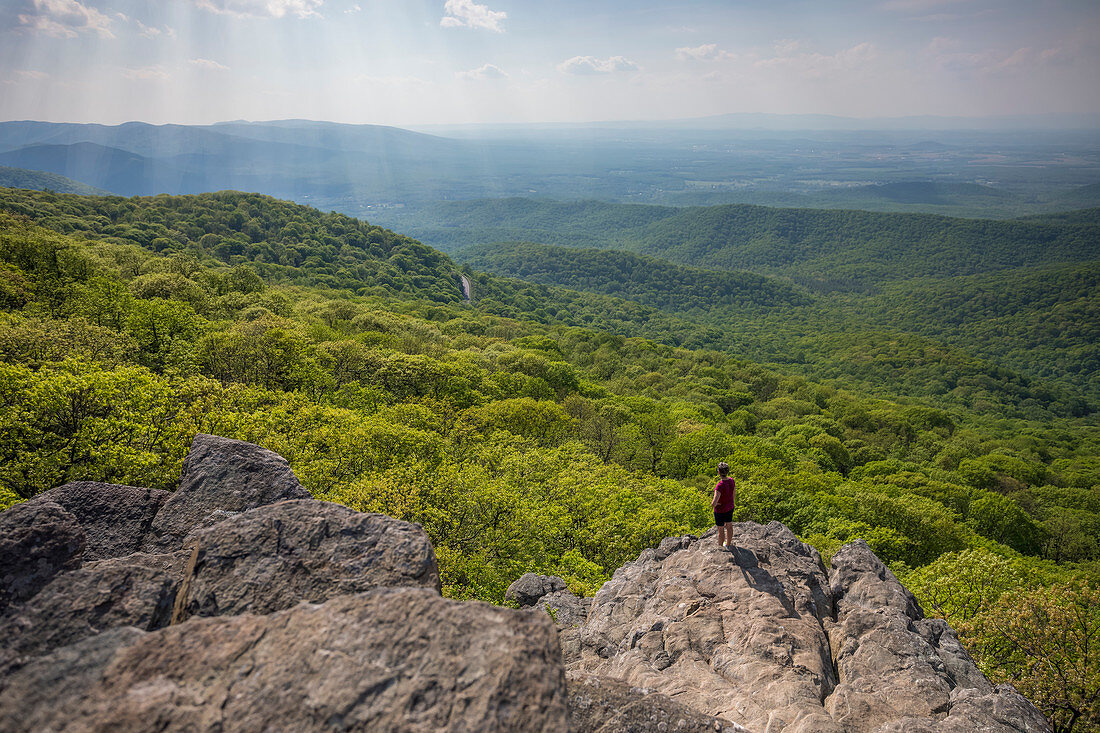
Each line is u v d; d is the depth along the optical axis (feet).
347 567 26.58
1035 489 295.48
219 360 165.48
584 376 406.00
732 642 45.37
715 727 24.93
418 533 29.01
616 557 111.65
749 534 70.85
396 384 207.21
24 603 22.62
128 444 80.89
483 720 16.78
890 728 32.99
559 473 140.36
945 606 97.45
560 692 18.28
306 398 144.46
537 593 77.25
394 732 16.29
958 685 42.37
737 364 598.34
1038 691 67.67
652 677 41.47
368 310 380.58
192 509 38.60
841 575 59.41
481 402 213.05
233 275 343.67
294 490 40.68
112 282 199.21
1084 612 72.18
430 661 18.62
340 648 18.95
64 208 587.68
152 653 18.42
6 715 15.79
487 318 609.83
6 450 74.18
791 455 279.28
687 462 223.10
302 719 16.52
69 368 88.58
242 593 24.66
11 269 194.49
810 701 36.47
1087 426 633.20
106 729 15.58
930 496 238.89
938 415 450.71
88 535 36.11
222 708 16.69
